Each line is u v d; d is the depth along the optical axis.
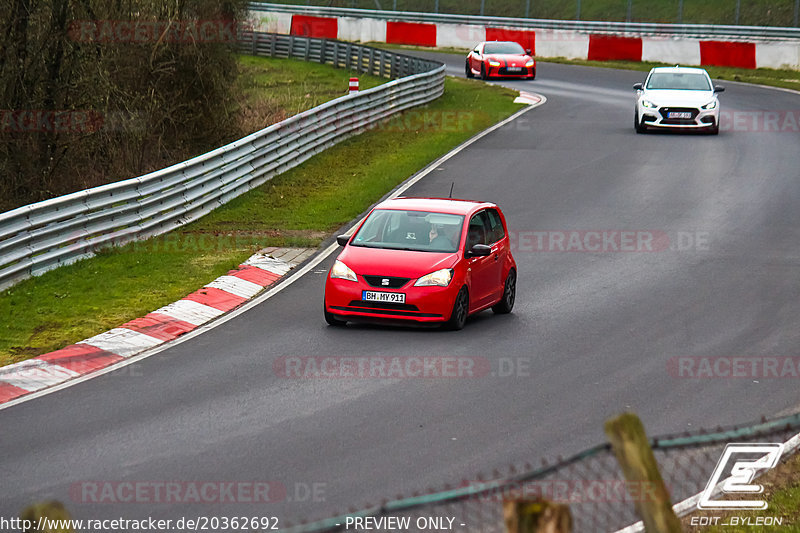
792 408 37.41
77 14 88.38
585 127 112.12
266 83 146.00
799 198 81.06
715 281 59.16
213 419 35.69
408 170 92.44
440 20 195.00
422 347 46.12
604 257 65.25
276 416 36.03
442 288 48.12
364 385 40.00
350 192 84.38
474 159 96.75
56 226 59.72
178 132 104.38
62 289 55.53
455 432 34.38
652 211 77.50
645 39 172.62
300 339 47.22
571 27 179.25
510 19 187.38
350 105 106.56
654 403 38.00
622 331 49.03
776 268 62.06
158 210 70.00
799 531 25.83
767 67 163.00
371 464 31.20
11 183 89.50
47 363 43.09
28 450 32.56
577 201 80.75
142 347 45.97
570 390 39.56
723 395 39.09
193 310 52.25
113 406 37.31
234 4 104.94
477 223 52.56
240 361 43.50
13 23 85.31
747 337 47.94
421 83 124.19
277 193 84.38
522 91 138.75
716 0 195.38
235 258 63.06
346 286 48.62
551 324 50.66
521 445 33.06
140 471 30.61
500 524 26.53
